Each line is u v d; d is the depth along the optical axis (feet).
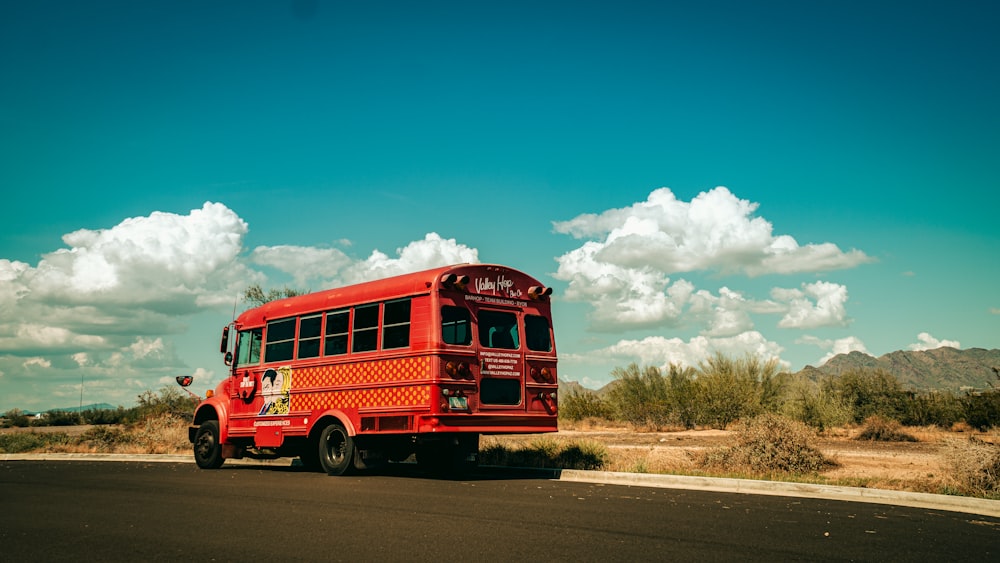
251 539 24.66
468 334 44.16
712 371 100.68
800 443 47.52
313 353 50.01
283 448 57.82
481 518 28.55
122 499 35.65
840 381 98.68
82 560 21.99
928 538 24.95
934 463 49.88
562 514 29.55
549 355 47.88
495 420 44.34
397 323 44.80
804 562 21.15
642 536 24.82
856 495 36.14
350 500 34.14
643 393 104.88
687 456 53.62
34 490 40.34
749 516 29.25
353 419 46.24
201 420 59.93
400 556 21.86
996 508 31.89
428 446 46.98
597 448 54.13
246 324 55.77
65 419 188.85
